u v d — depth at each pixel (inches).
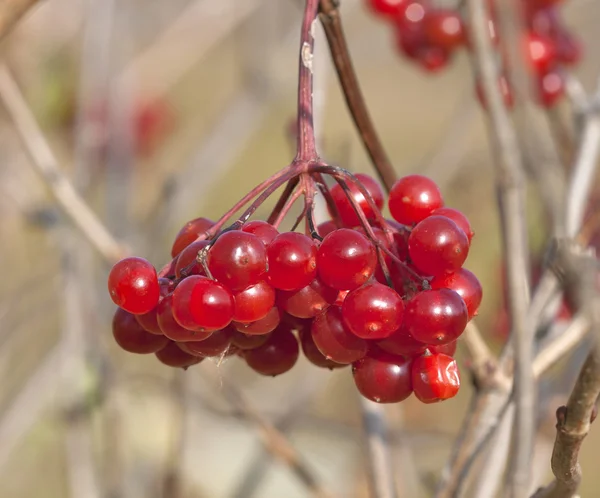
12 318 32.9
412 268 18.0
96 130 34.7
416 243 17.7
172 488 26.0
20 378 33.3
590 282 18.1
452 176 32.5
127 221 32.4
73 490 26.1
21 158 32.1
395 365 17.9
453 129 31.9
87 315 28.4
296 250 17.4
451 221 17.7
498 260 28.2
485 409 20.3
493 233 33.5
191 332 17.6
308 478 23.4
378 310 17.4
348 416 33.4
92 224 23.3
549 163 19.5
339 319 17.7
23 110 23.3
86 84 34.6
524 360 17.4
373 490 21.0
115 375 28.4
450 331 17.4
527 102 19.5
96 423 30.2
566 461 17.9
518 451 17.2
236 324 17.7
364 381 17.9
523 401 17.3
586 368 17.6
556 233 18.6
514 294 17.6
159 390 31.9
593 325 17.7
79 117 32.7
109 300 32.3
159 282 17.8
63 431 30.7
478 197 33.6
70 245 27.7
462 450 20.2
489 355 20.3
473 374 20.3
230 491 31.4
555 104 23.9
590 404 17.7
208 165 33.7
